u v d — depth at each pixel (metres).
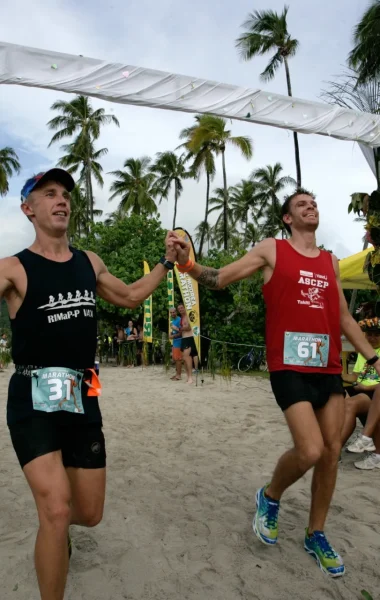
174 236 2.74
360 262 7.50
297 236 2.79
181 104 3.06
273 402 7.94
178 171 38.00
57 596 1.88
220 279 2.75
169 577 2.54
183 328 10.42
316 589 2.43
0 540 2.97
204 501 3.60
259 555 2.76
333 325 2.69
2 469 4.43
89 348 2.21
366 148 3.92
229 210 41.81
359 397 4.59
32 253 2.16
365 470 4.25
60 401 2.07
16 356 2.12
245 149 26.33
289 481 2.67
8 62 2.64
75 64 2.78
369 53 11.33
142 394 8.94
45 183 2.19
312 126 3.46
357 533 3.03
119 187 38.25
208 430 5.93
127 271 18.20
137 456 4.80
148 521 3.24
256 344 13.13
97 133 32.62
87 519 2.21
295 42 21.77
